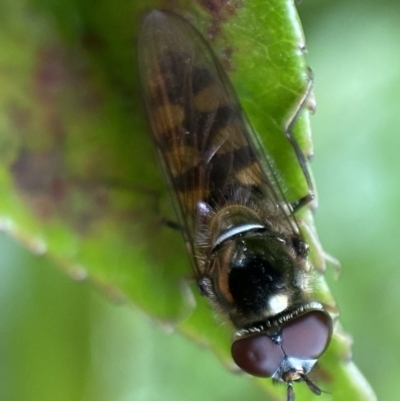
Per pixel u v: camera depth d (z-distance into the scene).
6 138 0.05
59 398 0.06
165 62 0.05
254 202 0.05
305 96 0.05
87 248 0.05
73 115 0.05
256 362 0.05
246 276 0.05
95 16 0.05
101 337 0.06
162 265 0.05
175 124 0.05
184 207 0.05
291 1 0.05
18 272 0.06
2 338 0.06
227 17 0.05
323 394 0.05
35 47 0.05
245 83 0.05
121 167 0.05
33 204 0.05
